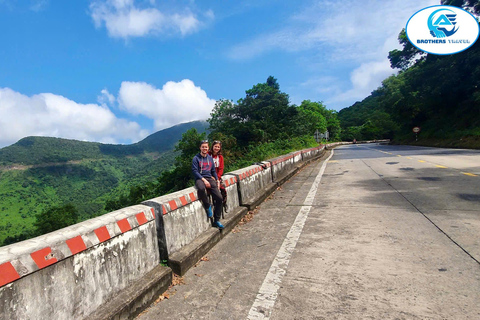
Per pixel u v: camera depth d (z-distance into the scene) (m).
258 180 7.19
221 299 2.71
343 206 5.91
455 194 6.23
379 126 81.88
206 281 3.08
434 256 3.30
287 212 5.77
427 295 2.54
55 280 1.93
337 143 61.03
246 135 30.84
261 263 3.45
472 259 3.16
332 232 4.36
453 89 28.42
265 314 2.42
